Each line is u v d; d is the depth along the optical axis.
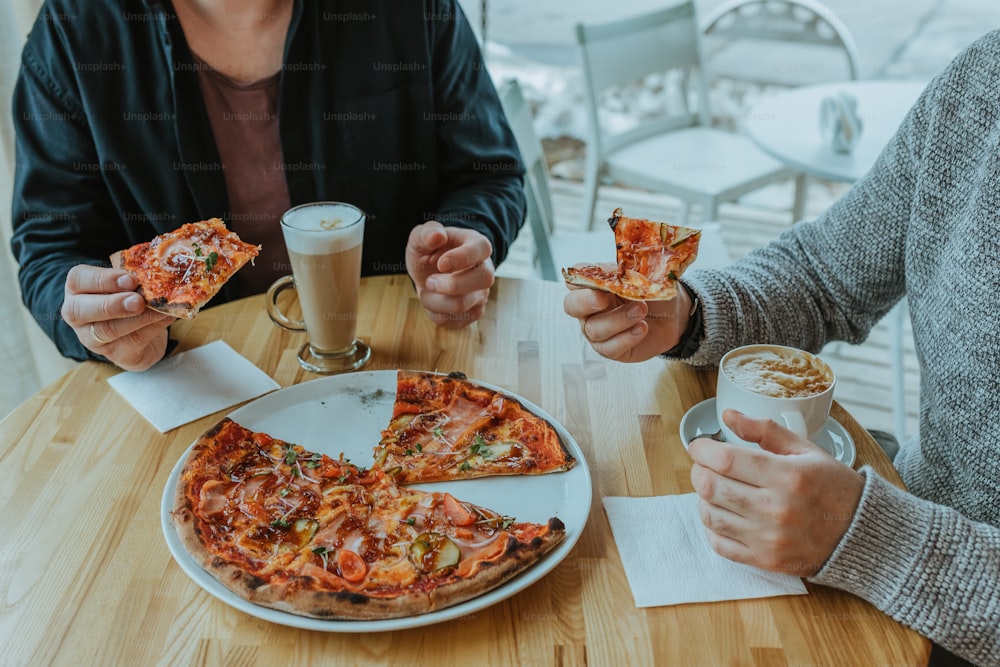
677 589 0.82
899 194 1.13
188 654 0.75
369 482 0.94
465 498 0.92
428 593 0.77
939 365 1.04
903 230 1.13
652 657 0.75
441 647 0.76
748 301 1.14
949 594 0.77
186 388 1.12
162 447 1.02
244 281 1.62
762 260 1.23
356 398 1.09
